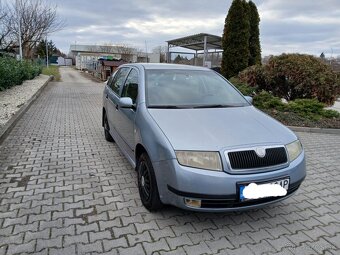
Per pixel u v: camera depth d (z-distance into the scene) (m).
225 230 3.02
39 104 10.59
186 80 4.29
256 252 2.69
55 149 5.41
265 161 2.86
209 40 19.98
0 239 2.73
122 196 3.65
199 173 2.70
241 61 12.96
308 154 5.65
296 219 3.29
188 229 3.00
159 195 3.02
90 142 5.94
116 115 4.81
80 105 10.81
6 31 19.69
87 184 3.97
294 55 9.41
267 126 3.34
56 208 3.31
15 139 5.96
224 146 2.81
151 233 2.91
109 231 2.91
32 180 4.04
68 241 2.73
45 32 23.17
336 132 7.43
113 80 5.75
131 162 3.94
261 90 9.66
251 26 14.05
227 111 3.68
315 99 8.52
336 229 3.11
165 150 2.85
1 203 3.38
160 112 3.46
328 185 4.23
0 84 11.66
